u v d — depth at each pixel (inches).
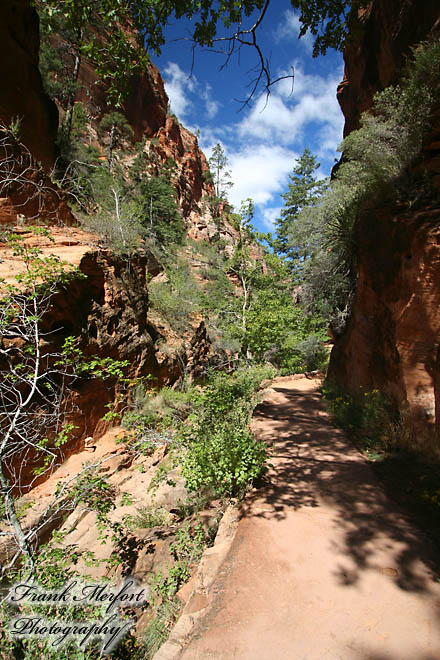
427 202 216.4
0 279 166.4
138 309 413.7
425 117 233.8
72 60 910.4
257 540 117.5
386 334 231.6
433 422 177.9
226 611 88.3
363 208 286.2
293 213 1476.4
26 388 227.1
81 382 296.2
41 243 324.2
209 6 221.0
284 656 73.4
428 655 70.3
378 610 83.9
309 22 236.1
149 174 1697.8
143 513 213.0
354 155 490.0
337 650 73.7
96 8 256.4
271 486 157.2
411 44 382.6
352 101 695.1
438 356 175.3
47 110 443.5
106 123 1459.2
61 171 486.6
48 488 231.0
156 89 2320.4
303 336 588.1
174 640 83.0
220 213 2514.8
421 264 185.9
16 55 381.1
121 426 334.6
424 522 120.4
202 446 159.6
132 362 379.6
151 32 243.0
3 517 130.7
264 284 672.4
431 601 85.4
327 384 384.2
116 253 392.5
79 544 195.6
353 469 170.2
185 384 516.7
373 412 223.0
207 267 1323.8
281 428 250.1
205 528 153.3
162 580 136.7
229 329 572.1
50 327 263.0
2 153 332.5
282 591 93.4
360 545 109.9
